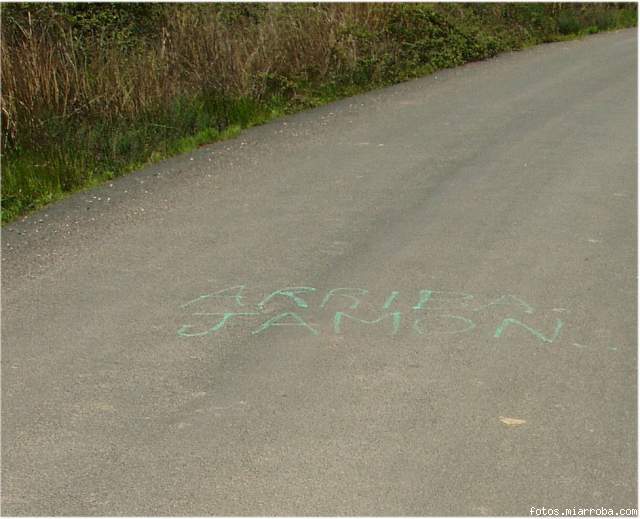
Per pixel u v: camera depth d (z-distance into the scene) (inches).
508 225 322.3
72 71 469.7
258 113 501.7
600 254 293.9
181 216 348.5
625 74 581.9
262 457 188.5
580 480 179.0
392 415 202.5
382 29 622.2
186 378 223.3
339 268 289.0
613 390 211.0
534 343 234.8
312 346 237.0
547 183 368.5
